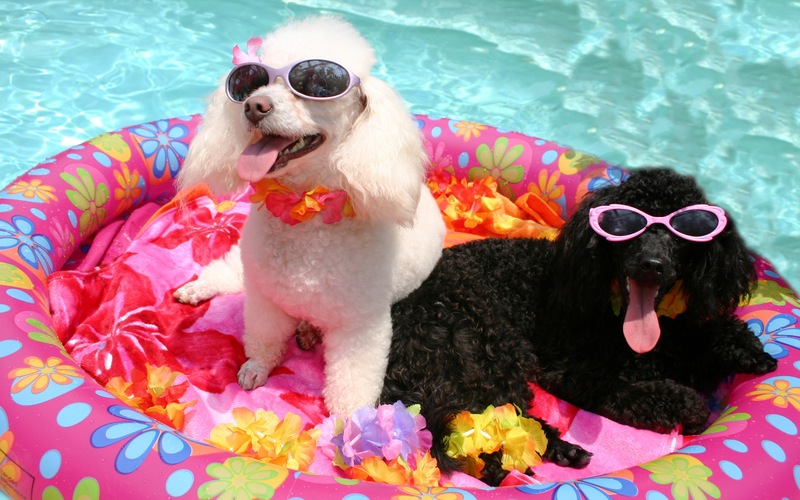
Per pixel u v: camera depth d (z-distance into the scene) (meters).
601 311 1.07
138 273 1.20
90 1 1.98
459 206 1.39
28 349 0.91
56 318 1.09
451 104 1.72
